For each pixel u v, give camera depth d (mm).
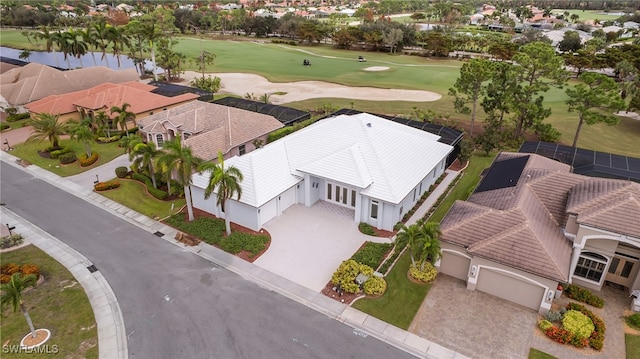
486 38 126562
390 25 137500
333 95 78062
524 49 51031
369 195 32219
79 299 25844
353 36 136500
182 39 151875
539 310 24453
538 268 23422
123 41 91875
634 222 23516
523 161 35062
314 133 38750
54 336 22953
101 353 21906
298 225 33656
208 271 28375
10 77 71062
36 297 25969
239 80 90625
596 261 25734
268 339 22766
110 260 29672
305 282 27219
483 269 25531
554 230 26516
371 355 21797
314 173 34531
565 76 49781
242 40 153250
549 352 21859
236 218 33812
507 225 26047
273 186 33875
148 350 22109
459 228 26938
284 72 98750
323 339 22781
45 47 126500
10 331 23297
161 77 93875
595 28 162500
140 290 26609
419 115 58562
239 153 46625
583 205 25750
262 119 50750
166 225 34188
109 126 56188
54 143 49031
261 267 28688
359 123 37875
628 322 23797
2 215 35688
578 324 22766
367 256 29469
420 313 24641
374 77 94188
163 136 50781
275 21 162000
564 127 59219
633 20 177500
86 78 71625
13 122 61312
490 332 23219
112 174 43812
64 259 29797
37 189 40562
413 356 21750
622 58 86250
